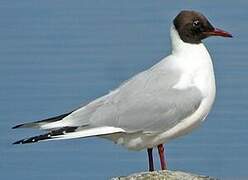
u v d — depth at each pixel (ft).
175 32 48.37
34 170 60.34
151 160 48.57
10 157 61.52
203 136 62.49
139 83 48.06
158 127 47.52
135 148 48.42
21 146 62.13
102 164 60.75
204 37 48.29
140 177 44.78
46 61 71.20
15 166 60.70
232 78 67.87
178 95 47.42
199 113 47.80
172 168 60.18
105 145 62.13
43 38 74.69
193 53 48.08
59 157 61.31
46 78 68.80
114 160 60.90
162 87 47.67
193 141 62.03
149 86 47.80
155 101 47.42
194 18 48.16
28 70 70.03
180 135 48.39
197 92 47.50
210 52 70.95
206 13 77.36
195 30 48.14
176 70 47.91
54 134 46.91
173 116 47.44
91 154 61.36
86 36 74.79
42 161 61.11
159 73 48.01
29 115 65.00
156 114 47.42
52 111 65.31
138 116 47.44
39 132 62.85
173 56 48.49
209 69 48.01
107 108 47.65
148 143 48.11
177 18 48.39
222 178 59.11
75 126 47.26
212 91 47.98
